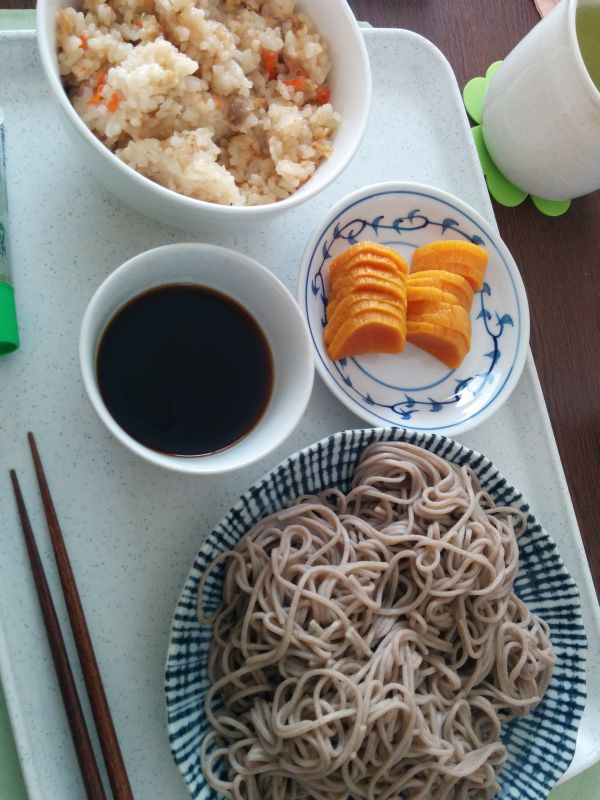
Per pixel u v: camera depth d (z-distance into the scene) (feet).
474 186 1.38
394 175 1.34
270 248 1.23
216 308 1.09
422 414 1.25
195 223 1.05
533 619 1.20
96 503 1.06
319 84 1.14
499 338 1.31
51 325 1.09
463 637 1.12
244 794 1.01
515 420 1.32
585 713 1.25
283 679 1.05
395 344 1.20
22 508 1.01
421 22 1.45
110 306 0.98
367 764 1.04
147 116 0.99
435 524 1.14
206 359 1.09
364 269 1.17
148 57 0.97
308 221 1.26
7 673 0.95
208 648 1.05
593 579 1.40
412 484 1.15
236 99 1.07
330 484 1.17
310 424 1.20
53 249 1.11
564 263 1.48
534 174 1.37
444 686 1.12
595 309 1.49
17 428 1.05
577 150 1.26
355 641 1.04
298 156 1.10
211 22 1.04
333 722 1.01
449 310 1.22
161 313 1.06
